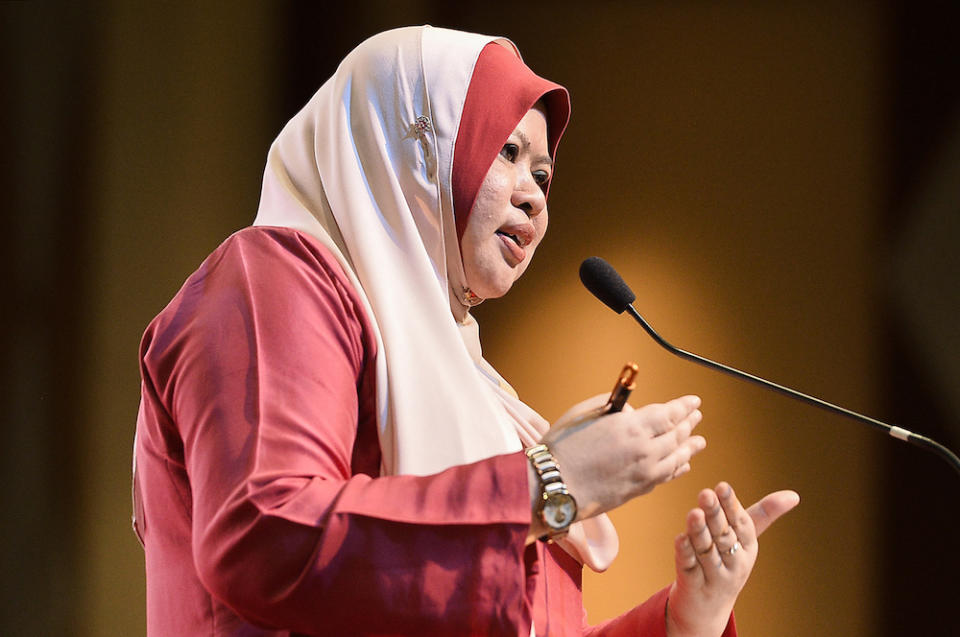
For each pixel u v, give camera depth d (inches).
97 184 454.6
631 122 577.6
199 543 170.2
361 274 212.1
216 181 520.1
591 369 559.8
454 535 166.4
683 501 537.6
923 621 515.5
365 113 229.8
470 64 237.8
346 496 167.2
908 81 553.0
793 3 570.3
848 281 544.7
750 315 550.6
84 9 454.9
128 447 453.1
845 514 528.4
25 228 429.4
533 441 237.3
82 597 431.2
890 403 533.0
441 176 228.2
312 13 579.5
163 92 491.2
